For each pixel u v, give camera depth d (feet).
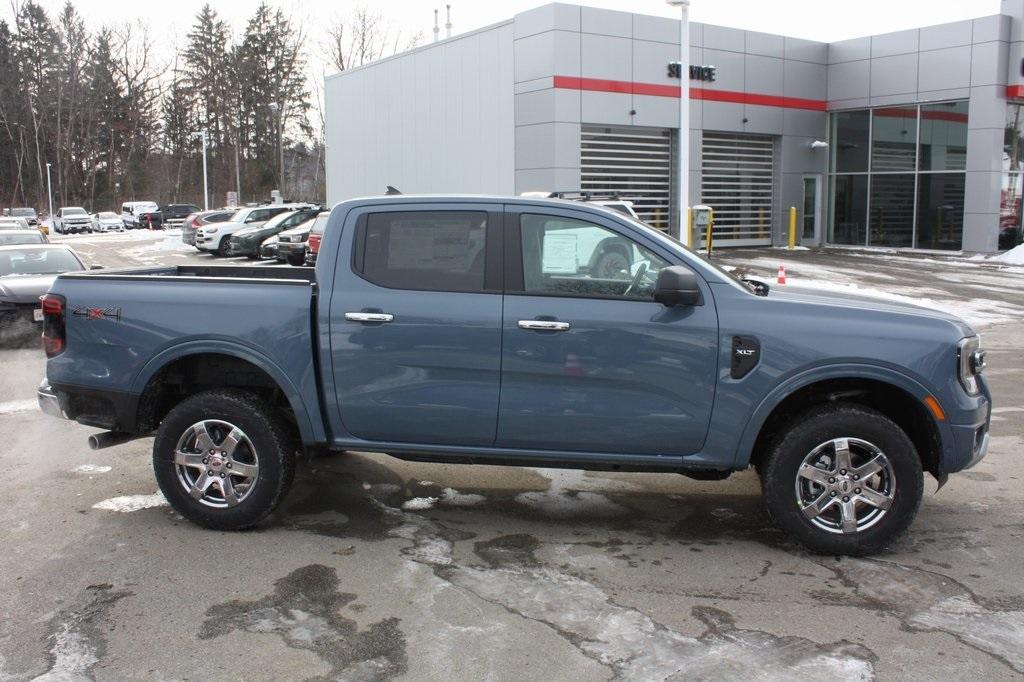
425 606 13.65
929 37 85.61
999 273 71.00
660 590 14.29
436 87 89.40
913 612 13.47
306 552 15.88
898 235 90.48
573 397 15.76
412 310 15.99
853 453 15.71
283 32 238.27
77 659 11.99
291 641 12.51
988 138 81.92
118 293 17.04
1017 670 11.71
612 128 80.18
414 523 17.52
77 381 17.17
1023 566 15.30
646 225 16.20
